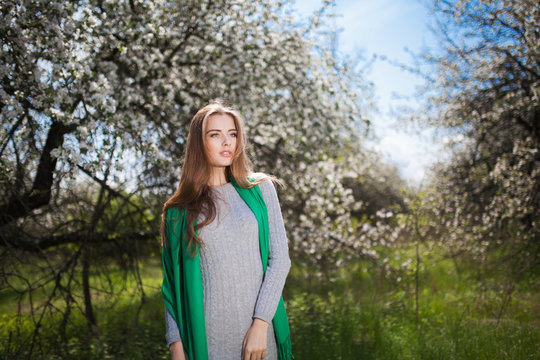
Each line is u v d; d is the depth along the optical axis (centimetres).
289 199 530
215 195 167
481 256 636
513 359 301
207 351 156
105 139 311
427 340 357
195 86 480
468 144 723
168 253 173
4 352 360
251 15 452
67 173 294
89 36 339
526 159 526
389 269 598
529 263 469
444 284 586
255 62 434
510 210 519
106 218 448
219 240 160
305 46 484
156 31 371
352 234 594
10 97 292
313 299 521
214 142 170
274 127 471
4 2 290
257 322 154
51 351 384
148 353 395
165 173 411
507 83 595
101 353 389
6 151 324
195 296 158
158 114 419
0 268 387
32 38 302
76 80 307
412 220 546
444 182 735
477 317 419
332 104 503
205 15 425
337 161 607
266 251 166
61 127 322
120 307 550
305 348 360
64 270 399
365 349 354
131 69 387
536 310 421
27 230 431
